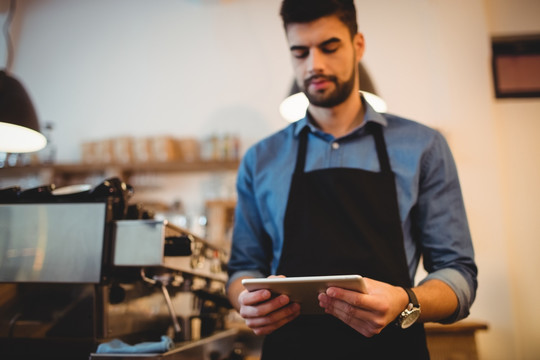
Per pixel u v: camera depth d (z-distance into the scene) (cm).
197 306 188
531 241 332
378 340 99
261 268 125
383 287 85
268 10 404
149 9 425
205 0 407
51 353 116
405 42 370
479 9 357
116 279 121
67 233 115
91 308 116
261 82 390
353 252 104
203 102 394
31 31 435
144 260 112
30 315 118
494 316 307
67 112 410
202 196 377
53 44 429
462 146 337
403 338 100
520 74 360
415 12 375
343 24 113
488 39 353
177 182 383
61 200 117
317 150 122
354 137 121
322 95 115
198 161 355
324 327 102
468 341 233
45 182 371
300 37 113
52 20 435
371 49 372
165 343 114
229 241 341
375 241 105
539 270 327
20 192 119
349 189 111
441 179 112
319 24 111
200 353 151
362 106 128
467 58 352
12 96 186
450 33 357
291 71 388
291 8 112
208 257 166
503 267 313
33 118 194
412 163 113
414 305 88
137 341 135
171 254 114
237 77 395
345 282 77
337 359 100
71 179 385
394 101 359
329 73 113
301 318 104
